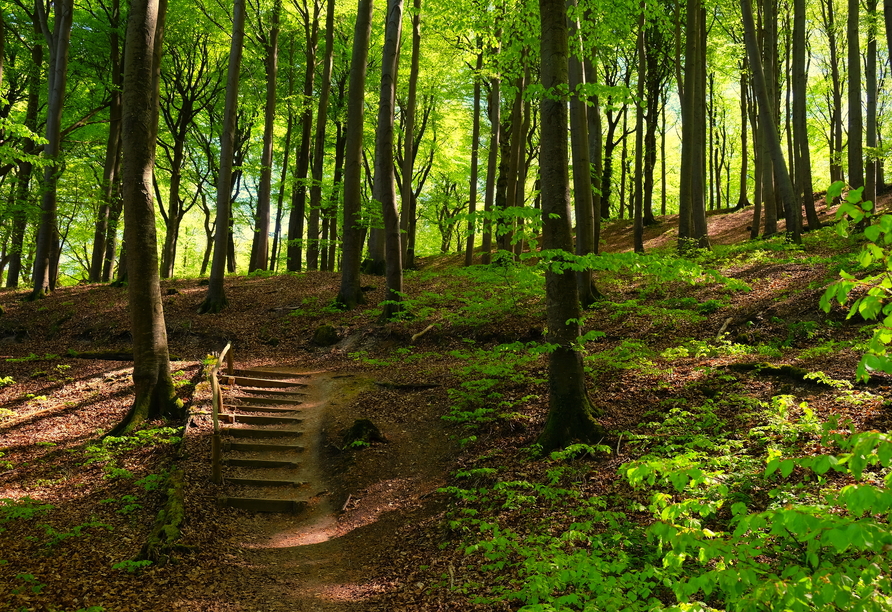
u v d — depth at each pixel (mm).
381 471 8305
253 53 22641
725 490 2707
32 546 5965
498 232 8320
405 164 20109
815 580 2018
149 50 9383
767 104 15180
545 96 7184
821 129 28781
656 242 22344
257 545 6762
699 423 6887
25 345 15367
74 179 21047
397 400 10500
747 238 19891
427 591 5215
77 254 33375
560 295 7469
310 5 24484
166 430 9047
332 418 10016
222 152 16719
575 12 10148
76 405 10617
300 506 7711
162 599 5180
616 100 7844
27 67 19500
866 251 2078
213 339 15086
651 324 11242
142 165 9516
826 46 23812
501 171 20469
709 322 10805
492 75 14484
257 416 9906
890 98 23047
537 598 3852
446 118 28750
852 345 7938
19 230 19938
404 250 20766
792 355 8359
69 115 22609
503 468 7320
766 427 5730
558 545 4621
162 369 9867
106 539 6262
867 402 6234
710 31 21297
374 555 6352
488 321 12758
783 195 15234
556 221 7316
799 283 11102
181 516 6617
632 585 3424
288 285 18547
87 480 7906
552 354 7582
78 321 16297
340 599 5488
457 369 10422
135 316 9680
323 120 21266
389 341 13828
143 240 9672
